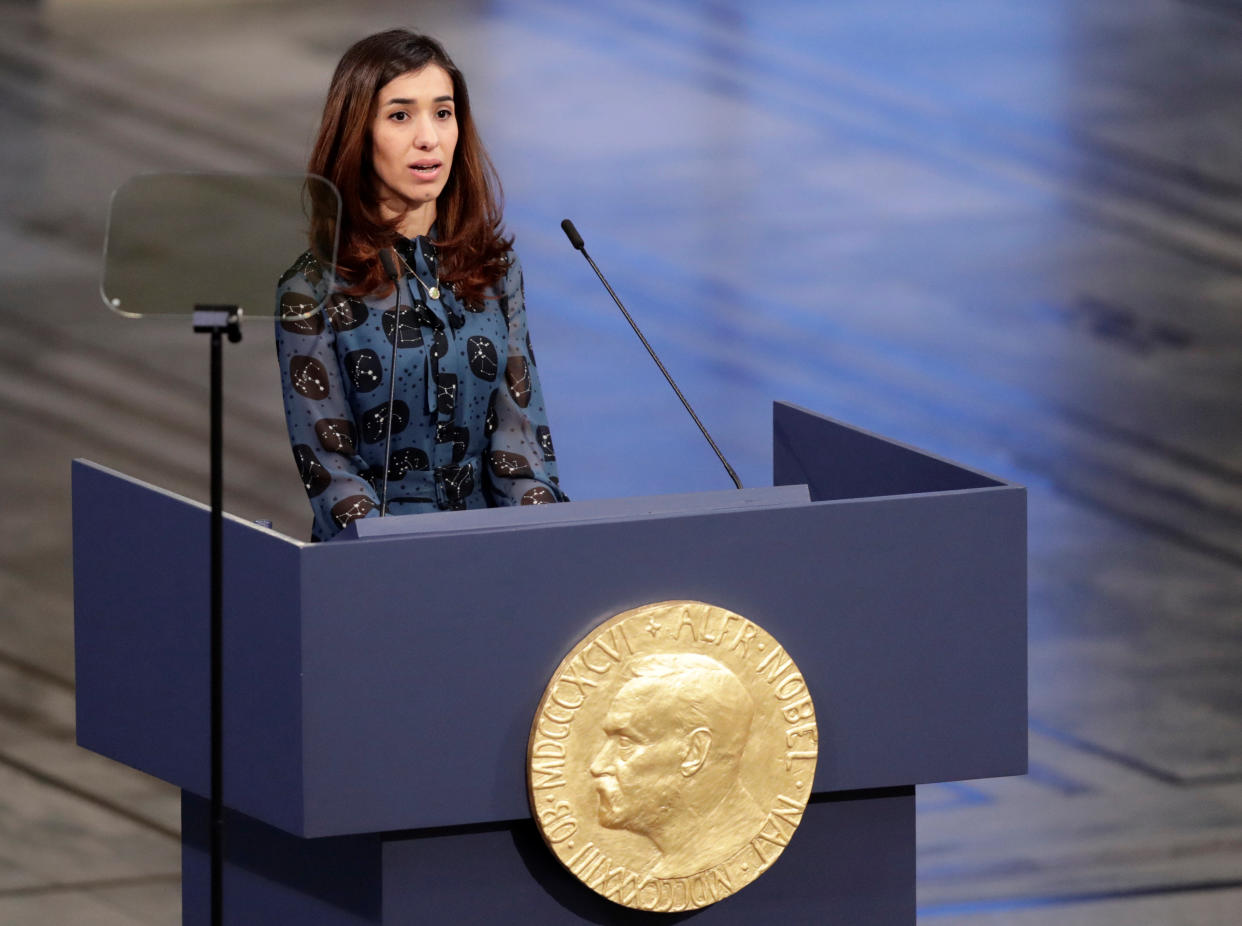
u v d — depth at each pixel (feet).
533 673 31.81
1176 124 138.21
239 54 144.25
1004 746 34.83
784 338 102.58
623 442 88.48
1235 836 56.03
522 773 31.96
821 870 35.60
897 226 119.65
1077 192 126.00
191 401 92.79
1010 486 34.45
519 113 135.74
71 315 102.37
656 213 119.75
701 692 32.22
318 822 30.99
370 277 39.52
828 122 137.18
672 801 32.32
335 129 39.75
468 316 41.06
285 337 39.24
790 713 32.94
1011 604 34.55
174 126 128.98
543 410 42.32
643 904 32.45
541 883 33.35
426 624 31.12
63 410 90.53
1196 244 118.32
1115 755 61.52
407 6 158.51
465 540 31.12
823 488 42.29
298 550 30.35
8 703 63.87
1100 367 100.32
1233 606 73.61
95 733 35.29
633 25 155.74
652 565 32.27
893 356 100.83
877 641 33.83
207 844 37.42
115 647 34.63
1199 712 64.59
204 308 31.32
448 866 32.81
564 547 31.68
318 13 155.63
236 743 32.24
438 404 40.29
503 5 159.33
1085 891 52.44
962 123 137.59
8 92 133.69
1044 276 112.57
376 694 31.01
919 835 56.13
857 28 157.28
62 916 50.65
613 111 137.18
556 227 116.47
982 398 95.76
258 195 31.94
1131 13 162.30
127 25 150.30
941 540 33.96
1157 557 78.38
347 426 39.37
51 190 117.91
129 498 33.83
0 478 82.84
